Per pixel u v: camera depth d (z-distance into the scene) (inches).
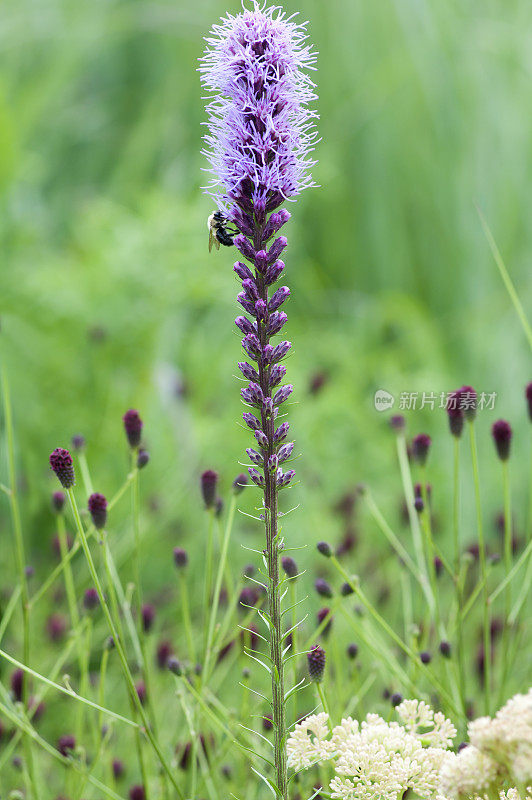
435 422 89.3
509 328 99.6
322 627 55.7
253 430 50.4
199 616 68.2
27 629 56.4
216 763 56.0
